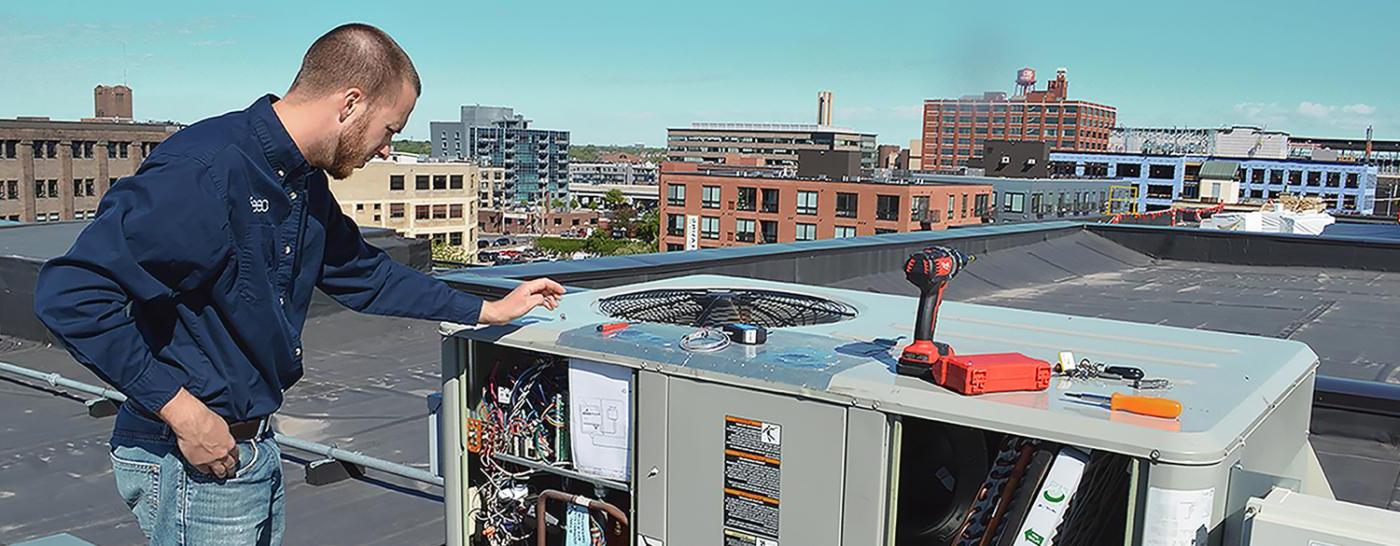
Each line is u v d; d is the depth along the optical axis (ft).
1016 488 6.67
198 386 6.37
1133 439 5.83
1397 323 31.37
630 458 7.88
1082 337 8.29
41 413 17.25
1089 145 447.83
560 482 8.98
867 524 6.71
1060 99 447.42
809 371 6.89
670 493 7.59
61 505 13.23
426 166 251.60
